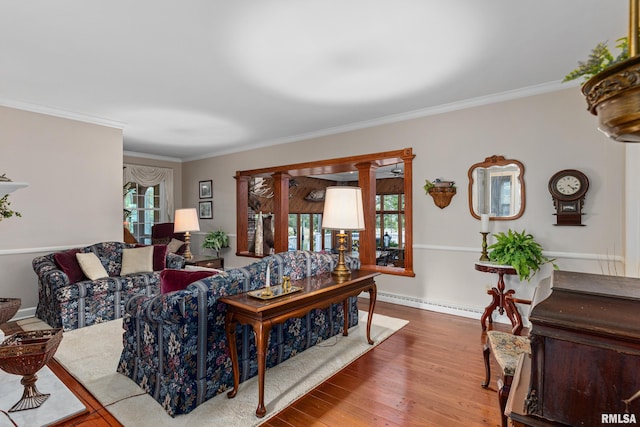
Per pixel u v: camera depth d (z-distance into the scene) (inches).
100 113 167.0
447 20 88.2
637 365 29.6
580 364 32.2
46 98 145.9
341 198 113.3
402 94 142.3
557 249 130.6
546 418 33.9
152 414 78.5
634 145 98.0
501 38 97.6
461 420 77.2
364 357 110.9
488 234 146.7
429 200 163.0
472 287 151.2
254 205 280.8
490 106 145.6
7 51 103.9
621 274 116.9
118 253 171.2
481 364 105.4
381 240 379.6
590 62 31.5
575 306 34.6
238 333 91.7
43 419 72.5
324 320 123.2
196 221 215.9
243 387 91.3
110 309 146.3
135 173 261.7
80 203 170.4
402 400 85.5
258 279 96.3
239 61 111.5
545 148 133.0
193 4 80.5
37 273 142.7
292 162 218.1
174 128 195.5
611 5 81.9
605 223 121.0
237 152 252.5
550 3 81.2
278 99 147.7
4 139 147.3
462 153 153.2
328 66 115.3
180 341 78.5
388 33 94.6
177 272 92.9
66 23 88.4
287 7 82.1
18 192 151.9
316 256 117.5
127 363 96.0
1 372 90.7
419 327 139.2
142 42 98.8
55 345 77.6
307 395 87.9
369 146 182.9
